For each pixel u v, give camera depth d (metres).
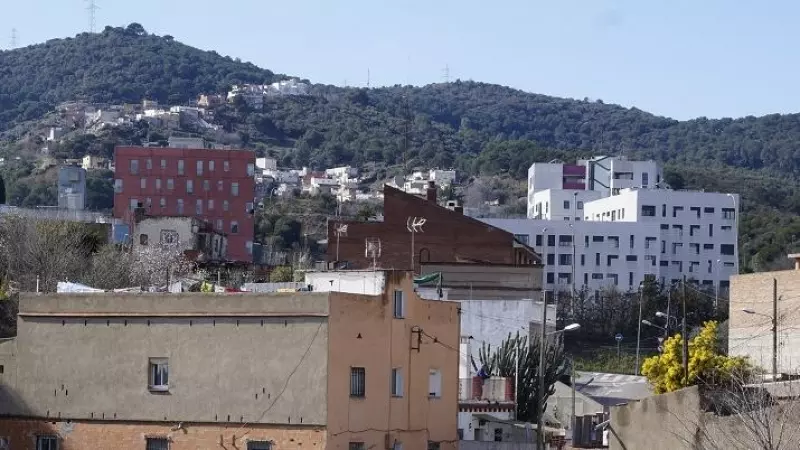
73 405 61.50
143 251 122.19
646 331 174.38
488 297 114.25
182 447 59.81
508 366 92.44
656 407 54.41
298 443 58.47
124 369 60.97
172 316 60.50
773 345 87.06
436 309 66.69
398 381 63.78
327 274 77.62
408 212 117.88
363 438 60.81
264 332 59.38
